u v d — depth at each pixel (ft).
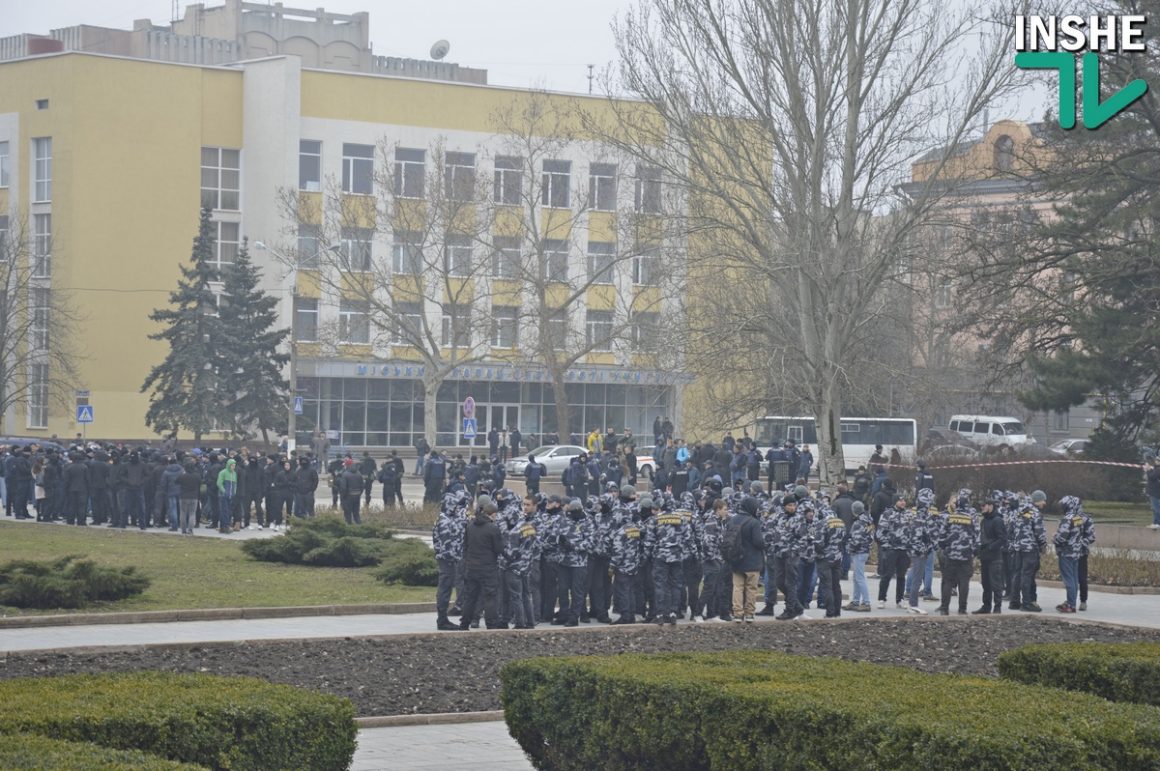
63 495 141.49
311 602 81.66
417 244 239.71
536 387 281.54
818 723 32.32
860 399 154.51
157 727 31.42
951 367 212.84
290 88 265.75
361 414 268.00
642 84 151.84
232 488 131.75
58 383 250.16
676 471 165.78
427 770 41.60
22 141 266.77
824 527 81.30
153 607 78.13
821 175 146.51
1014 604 87.76
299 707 33.42
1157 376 159.53
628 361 270.67
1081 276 150.92
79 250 259.80
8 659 57.93
